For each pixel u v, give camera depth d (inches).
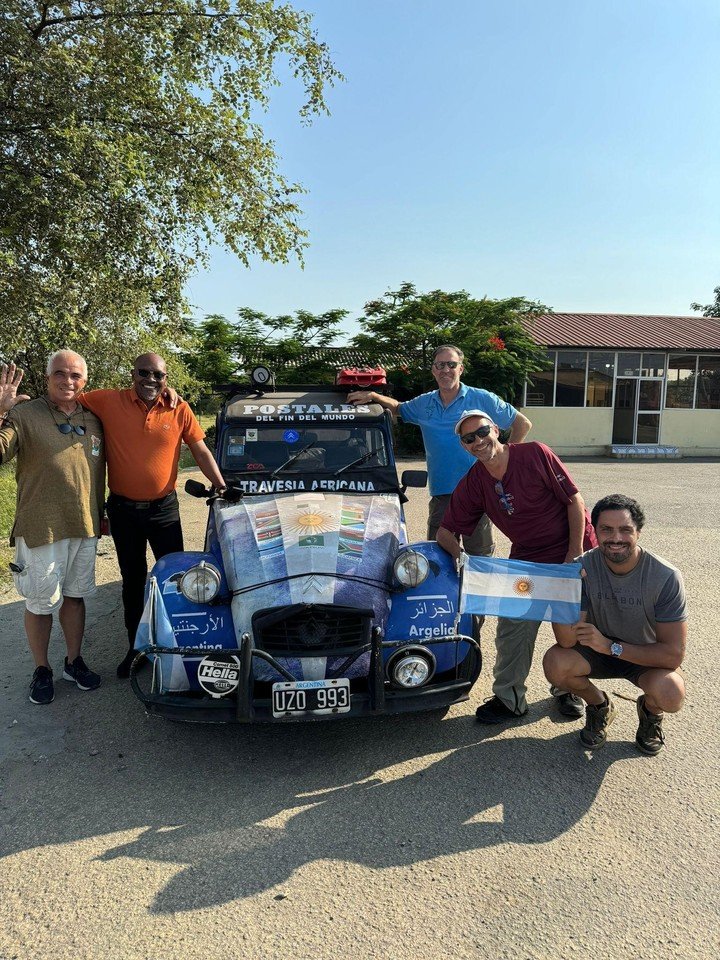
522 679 161.3
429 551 164.2
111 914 104.0
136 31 472.1
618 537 137.4
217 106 522.3
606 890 108.3
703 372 888.3
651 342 860.0
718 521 408.2
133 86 466.6
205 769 144.1
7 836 122.0
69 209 395.9
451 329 764.0
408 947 97.5
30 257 429.4
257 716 135.9
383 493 202.4
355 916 103.2
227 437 209.2
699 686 183.0
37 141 400.5
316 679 141.9
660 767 143.8
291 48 513.0
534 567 146.7
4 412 159.3
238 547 161.5
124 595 191.5
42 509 165.9
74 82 419.5
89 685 179.2
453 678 153.6
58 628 224.4
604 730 151.3
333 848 118.6
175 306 531.2
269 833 122.7
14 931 100.7
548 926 101.1
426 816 127.5
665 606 141.3
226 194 509.0
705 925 101.1
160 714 139.5
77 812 129.0
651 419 885.8
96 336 470.3
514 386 834.8
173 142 490.9
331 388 231.9
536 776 140.6
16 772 142.3
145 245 450.6
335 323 814.5
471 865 114.1
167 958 95.9
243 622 145.2
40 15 459.2
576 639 145.2
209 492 199.2
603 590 146.3
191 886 109.7
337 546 158.2
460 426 149.4
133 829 124.0
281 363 808.9
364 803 131.8
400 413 218.1
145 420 183.6
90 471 174.7
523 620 157.2
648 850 117.7
